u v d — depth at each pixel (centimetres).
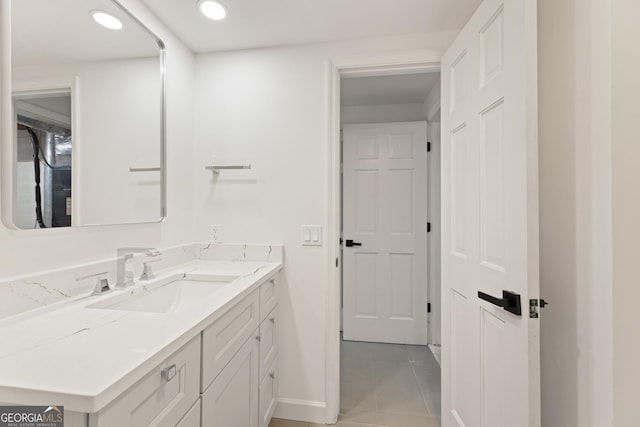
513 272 100
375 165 267
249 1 136
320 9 142
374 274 268
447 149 154
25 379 53
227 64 178
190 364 79
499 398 109
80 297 102
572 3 96
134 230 132
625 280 80
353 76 179
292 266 172
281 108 174
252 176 175
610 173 81
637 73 80
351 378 210
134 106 133
